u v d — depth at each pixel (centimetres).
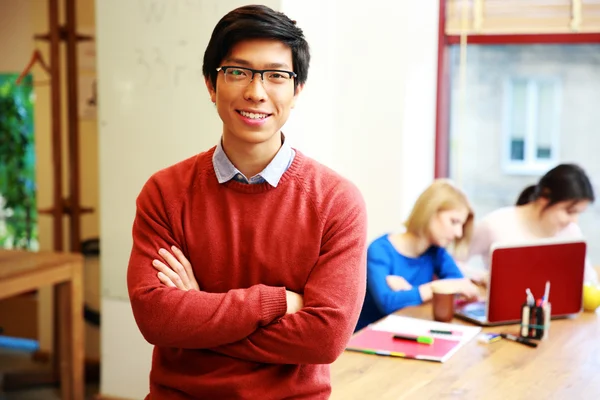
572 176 289
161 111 321
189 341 142
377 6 359
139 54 322
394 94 360
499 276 229
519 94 381
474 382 181
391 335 218
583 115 374
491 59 381
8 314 447
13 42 422
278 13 141
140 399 338
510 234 305
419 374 186
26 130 443
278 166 148
